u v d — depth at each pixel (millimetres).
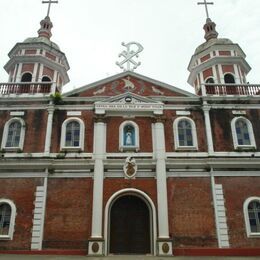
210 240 20234
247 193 21500
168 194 21391
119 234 20750
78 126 23531
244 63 28328
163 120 23562
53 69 28078
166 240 19812
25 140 22875
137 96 24188
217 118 23844
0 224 20625
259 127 23703
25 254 19516
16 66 27266
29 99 24172
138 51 26484
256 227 20688
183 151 22672
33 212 20766
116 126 23375
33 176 21781
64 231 20344
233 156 22500
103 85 24953
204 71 28578
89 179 21766
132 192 21406
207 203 21234
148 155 22422
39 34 30703
